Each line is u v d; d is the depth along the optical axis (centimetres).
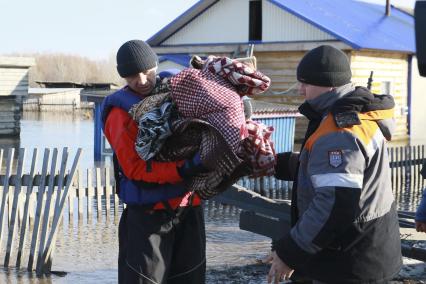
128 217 386
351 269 326
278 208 704
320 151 320
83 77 11331
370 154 321
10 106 2950
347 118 319
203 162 351
